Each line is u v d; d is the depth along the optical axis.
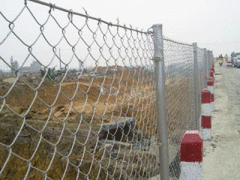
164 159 2.23
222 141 5.34
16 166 5.41
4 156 5.48
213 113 8.17
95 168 3.85
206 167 4.13
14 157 5.52
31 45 0.88
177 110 3.61
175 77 3.43
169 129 3.06
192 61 5.54
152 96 2.30
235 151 4.69
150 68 2.16
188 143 2.20
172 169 3.19
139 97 1.99
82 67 1.20
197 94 5.63
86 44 1.21
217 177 3.75
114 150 3.01
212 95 8.55
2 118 6.71
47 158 5.22
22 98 7.51
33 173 5.19
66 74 1.09
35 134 5.90
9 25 0.79
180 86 3.90
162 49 2.22
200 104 7.23
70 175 4.47
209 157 4.54
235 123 6.70
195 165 2.19
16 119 6.69
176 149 3.50
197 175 2.19
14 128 6.48
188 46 4.98
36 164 5.35
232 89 13.22
